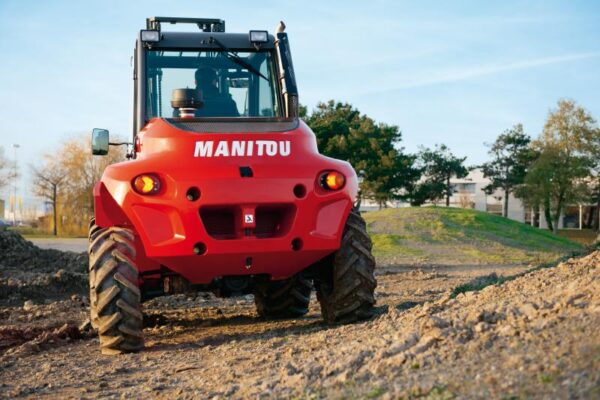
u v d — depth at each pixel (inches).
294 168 283.9
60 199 2516.0
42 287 539.8
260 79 332.5
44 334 331.9
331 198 287.6
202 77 328.2
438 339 188.2
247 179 277.6
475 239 1095.6
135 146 306.8
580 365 146.7
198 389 209.6
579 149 2726.4
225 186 275.6
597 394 132.3
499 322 195.0
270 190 279.1
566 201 2768.2
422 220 1189.1
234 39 334.6
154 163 276.5
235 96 330.0
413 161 2485.2
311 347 240.1
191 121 293.3
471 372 161.2
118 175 277.4
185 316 403.9
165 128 287.1
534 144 2812.5
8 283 534.3
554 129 2755.9
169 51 327.6
